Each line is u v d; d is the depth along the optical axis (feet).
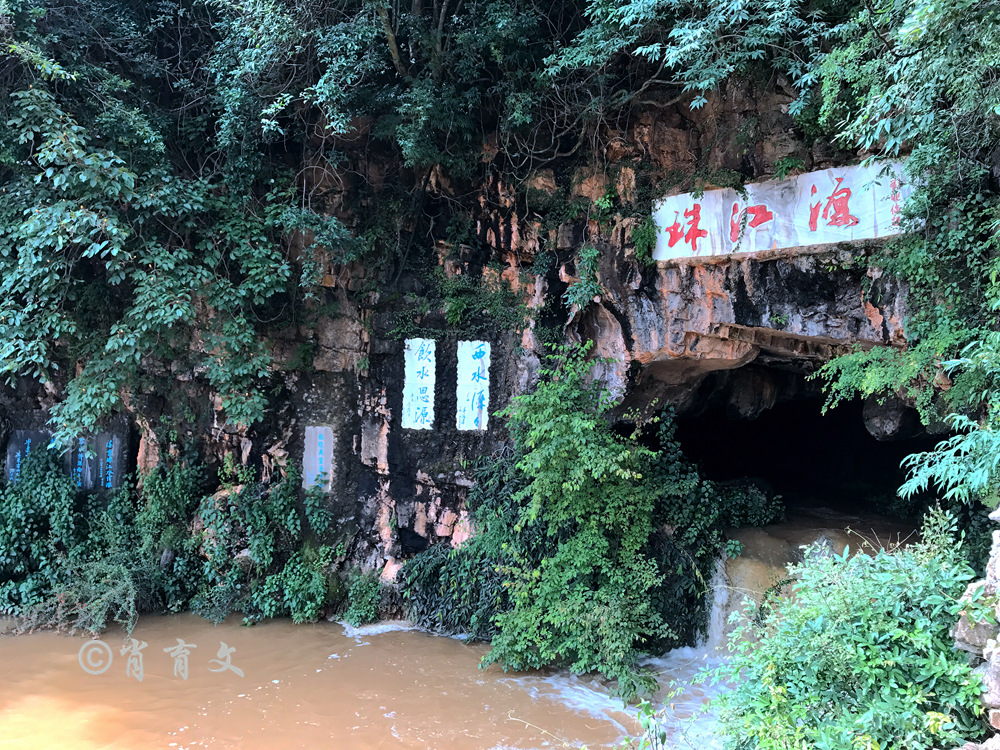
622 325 30.78
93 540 34.22
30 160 29.32
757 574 30.07
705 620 30.01
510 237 33.86
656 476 30.68
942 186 21.42
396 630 32.19
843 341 26.43
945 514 18.88
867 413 32.89
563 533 29.66
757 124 27.27
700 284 28.81
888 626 15.44
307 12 29.73
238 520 34.09
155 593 33.68
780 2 22.76
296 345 35.27
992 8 15.12
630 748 21.84
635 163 30.50
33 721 23.30
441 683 26.73
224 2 29.14
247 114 31.17
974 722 14.07
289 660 28.71
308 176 34.86
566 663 28.40
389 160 35.42
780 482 44.70
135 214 30.22
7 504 33.68
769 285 27.07
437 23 30.73
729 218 27.73
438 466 34.04
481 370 33.94
